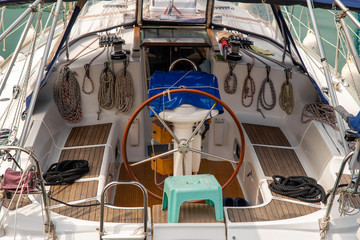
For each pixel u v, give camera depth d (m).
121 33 4.43
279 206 2.57
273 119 3.91
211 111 2.49
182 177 2.36
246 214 2.46
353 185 2.22
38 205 2.42
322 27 8.57
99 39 4.32
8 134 2.60
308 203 2.59
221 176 3.80
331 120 3.35
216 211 2.26
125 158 2.41
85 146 3.43
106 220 2.37
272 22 4.43
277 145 3.53
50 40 2.83
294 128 3.66
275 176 2.93
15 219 2.06
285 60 4.04
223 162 4.04
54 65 3.76
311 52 4.92
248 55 4.02
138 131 3.96
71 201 2.64
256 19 4.59
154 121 2.80
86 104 3.83
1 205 2.26
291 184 2.83
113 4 4.24
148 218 2.37
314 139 3.26
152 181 3.69
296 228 2.29
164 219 2.34
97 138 3.56
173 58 4.04
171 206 2.21
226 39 4.22
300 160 3.32
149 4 4.20
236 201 3.05
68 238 2.21
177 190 2.18
